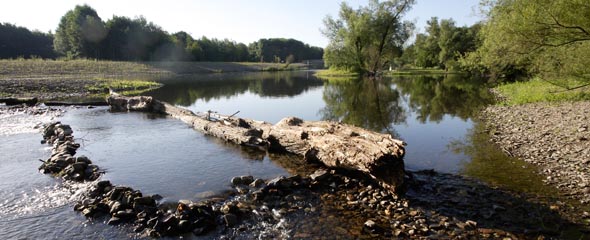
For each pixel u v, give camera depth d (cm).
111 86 3797
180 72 8438
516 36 1183
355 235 622
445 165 1020
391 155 796
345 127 1074
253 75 7488
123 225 668
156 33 10162
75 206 737
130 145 1291
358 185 867
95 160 1094
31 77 4616
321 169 984
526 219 669
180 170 996
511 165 998
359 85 4341
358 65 6488
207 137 1425
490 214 688
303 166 1024
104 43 9238
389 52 6450
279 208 740
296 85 4462
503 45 1302
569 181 844
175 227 644
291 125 1202
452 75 6356
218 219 682
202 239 617
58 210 731
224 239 616
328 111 2202
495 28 1363
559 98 2031
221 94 3344
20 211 726
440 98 2795
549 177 880
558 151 1075
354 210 725
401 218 680
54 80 4084
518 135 1341
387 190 812
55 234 636
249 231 643
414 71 7806
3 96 2866
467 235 615
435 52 8606
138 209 713
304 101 2747
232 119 1552
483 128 1539
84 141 1358
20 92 3112
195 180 912
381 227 646
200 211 682
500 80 3769
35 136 1433
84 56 8906
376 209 727
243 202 768
